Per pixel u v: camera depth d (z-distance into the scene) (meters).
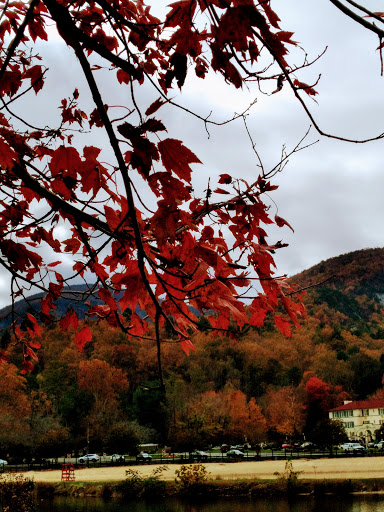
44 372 85.38
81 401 72.56
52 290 2.50
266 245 2.17
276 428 68.94
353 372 99.12
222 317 1.89
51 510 25.50
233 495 27.89
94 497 29.94
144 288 1.81
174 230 1.61
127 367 95.00
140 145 1.47
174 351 97.44
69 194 1.92
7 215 2.76
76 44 1.46
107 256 2.06
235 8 1.33
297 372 95.62
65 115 2.69
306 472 34.62
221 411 64.38
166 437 66.75
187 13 1.58
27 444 53.25
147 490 29.28
